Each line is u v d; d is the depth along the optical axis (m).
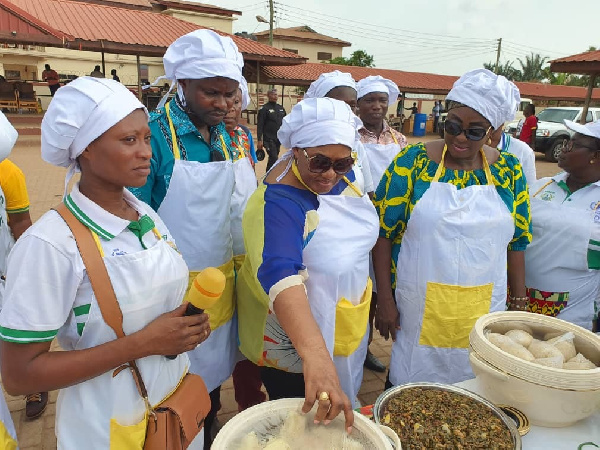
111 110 1.25
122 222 1.34
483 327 1.62
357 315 1.88
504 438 1.35
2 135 1.53
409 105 29.55
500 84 1.91
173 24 15.37
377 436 1.18
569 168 2.29
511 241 2.28
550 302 2.41
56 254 1.22
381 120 3.72
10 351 1.23
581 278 2.35
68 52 23.81
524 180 2.21
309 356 1.31
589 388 1.36
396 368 2.29
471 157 2.07
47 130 1.28
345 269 1.80
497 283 2.16
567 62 11.59
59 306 1.25
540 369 1.38
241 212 2.50
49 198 7.50
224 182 2.22
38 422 2.82
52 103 1.28
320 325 1.83
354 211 1.88
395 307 2.29
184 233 2.15
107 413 1.36
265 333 1.98
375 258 2.29
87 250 1.27
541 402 1.41
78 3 14.96
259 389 2.70
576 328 1.64
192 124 2.18
